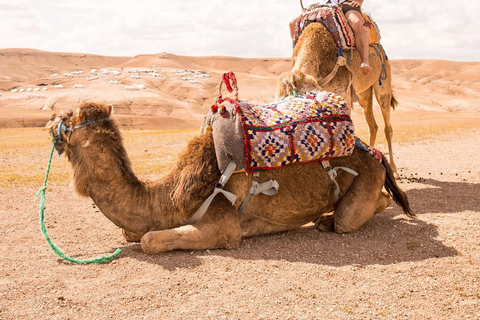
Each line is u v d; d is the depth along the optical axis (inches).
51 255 233.9
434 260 221.1
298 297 183.0
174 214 232.8
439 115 2416.3
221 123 234.8
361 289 190.2
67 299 181.3
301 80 278.5
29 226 293.1
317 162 249.8
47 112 7308.1
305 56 332.2
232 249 234.4
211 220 230.8
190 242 227.1
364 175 260.8
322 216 277.4
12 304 178.2
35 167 592.4
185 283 195.0
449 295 184.7
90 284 195.3
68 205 355.6
